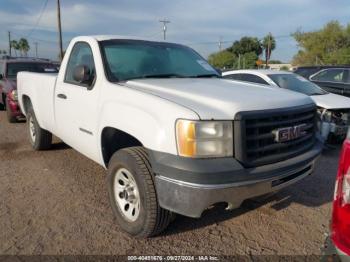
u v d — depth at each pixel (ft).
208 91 10.57
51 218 12.02
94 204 13.17
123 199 11.17
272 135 9.57
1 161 18.39
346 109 21.99
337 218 6.06
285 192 14.49
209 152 8.82
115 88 11.43
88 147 12.98
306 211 12.82
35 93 17.99
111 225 11.59
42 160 18.52
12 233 11.00
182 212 8.93
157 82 11.87
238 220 12.07
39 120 18.28
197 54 16.06
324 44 180.14
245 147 8.96
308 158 10.52
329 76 33.14
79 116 13.21
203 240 10.78
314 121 11.66
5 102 32.99
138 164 9.96
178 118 8.91
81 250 10.15
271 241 10.80
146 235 10.39
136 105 10.24
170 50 14.89
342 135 21.99
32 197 13.75
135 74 12.76
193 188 8.55
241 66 214.28
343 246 5.86
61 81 14.90
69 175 16.28
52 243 10.48
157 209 9.84
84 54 13.78
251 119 9.05
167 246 10.42
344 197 5.91
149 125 9.55
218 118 8.88
